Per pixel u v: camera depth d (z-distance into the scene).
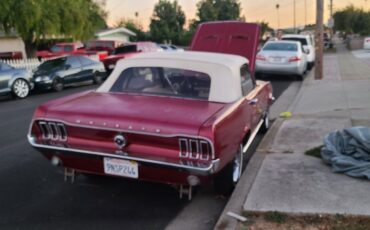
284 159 5.93
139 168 4.29
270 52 17.50
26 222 4.50
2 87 14.25
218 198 5.16
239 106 4.96
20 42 31.16
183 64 5.32
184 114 4.34
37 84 16.02
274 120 8.99
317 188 4.80
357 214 4.14
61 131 4.50
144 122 4.15
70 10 23.08
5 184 5.59
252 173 5.49
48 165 6.36
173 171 4.18
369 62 22.92
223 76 5.16
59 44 29.17
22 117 10.70
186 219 4.62
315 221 4.13
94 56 25.22
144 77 5.40
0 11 19.81
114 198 5.13
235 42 9.76
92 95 5.28
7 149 7.31
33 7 20.31
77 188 5.44
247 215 4.32
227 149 4.45
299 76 17.86
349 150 5.50
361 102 10.20
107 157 4.35
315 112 9.48
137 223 4.51
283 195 4.63
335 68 19.92
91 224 4.46
